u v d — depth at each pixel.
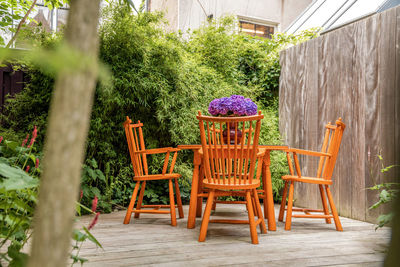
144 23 3.63
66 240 0.24
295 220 3.05
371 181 2.88
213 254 1.90
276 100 4.40
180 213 3.08
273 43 4.66
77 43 0.24
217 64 4.31
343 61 3.25
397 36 2.69
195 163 2.68
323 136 3.46
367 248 2.05
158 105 3.66
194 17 6.33
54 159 0.24
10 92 3.45
